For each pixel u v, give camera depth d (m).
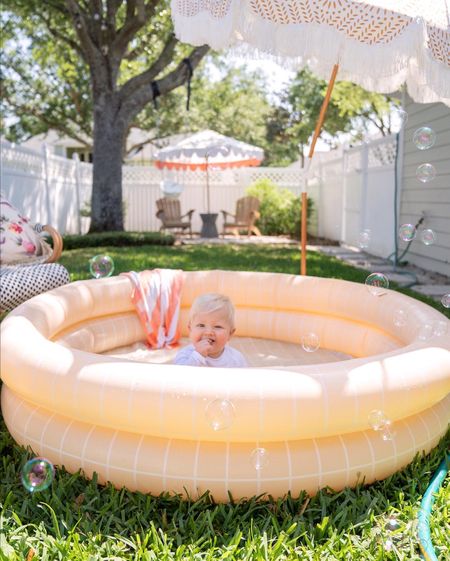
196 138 12.64
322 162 13.24
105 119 10.61
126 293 3.59
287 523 1.74
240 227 13.18
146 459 1.83
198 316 2.64
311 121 23.11
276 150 29.30
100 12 10.18
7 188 8.35
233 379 1.78
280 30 2.35
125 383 1.81
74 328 3.18
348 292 3.46
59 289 3.13
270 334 3.77
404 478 1.99
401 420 2.06
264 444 1.83
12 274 3.81
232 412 1.72
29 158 9.45
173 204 13.38
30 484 1.75
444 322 2.55
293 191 15.07
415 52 2.26
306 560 1.59
